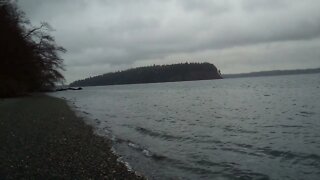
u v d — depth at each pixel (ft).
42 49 267.39
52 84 314.55
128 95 327.67
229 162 52.65
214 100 221.66
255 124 102.06
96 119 113.80
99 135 72.74
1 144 55.26
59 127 77.41
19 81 214.69
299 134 81.41
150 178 43.37
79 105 189.37
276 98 215.31
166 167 49.19
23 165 42.39
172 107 174.60
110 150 55.72
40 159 45.78
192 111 149.59
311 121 104.63
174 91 383.86
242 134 82.94
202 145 67.67
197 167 49.44
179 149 63.00
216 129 92.02
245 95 262.67
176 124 103.81
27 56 217.97
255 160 54.29
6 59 199.11
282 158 55.77
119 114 139.64
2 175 38.19
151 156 55.83
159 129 91.81
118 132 84.48
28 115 100.42
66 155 48.80
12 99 179.63
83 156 48.98
